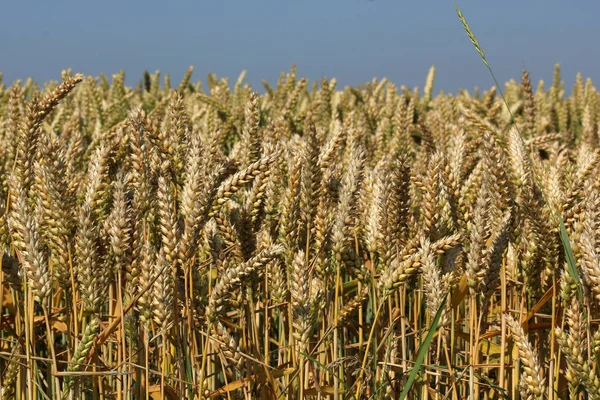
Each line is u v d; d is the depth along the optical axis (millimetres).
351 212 1558
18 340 1554
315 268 1609
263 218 1647
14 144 1812
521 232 1579
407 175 1565
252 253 1561
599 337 1503
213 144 1731
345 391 1591
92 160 1533
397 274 1506
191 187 1453
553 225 1529
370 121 3451
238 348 1541
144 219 1562
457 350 1708
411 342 1795
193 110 4008
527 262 1574
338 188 1653
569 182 1780
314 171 1579
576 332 1477
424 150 2342
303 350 1512
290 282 1603
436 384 1642
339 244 1553
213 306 1467
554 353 1577
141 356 1562
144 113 1535
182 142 1610
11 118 1812
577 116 4875
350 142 2027
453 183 1577
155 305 1452
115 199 1457
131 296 1488
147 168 1517
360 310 1617
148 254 1466
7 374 1575
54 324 1599
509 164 1596
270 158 1464
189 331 1494
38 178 1458
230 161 1531
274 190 1657
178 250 1452
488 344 1673
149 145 1577
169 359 1607
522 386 1528
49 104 1613
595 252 1456
